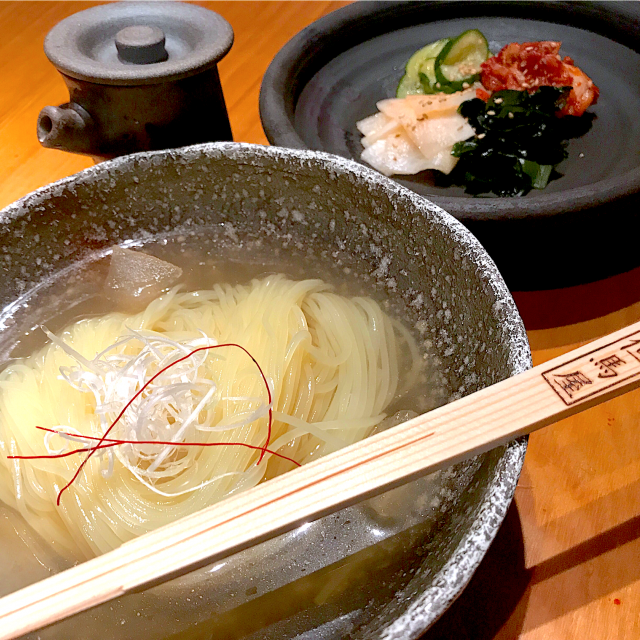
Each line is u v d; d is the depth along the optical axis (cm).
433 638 29
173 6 40
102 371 32
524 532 31
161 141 40
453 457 25
